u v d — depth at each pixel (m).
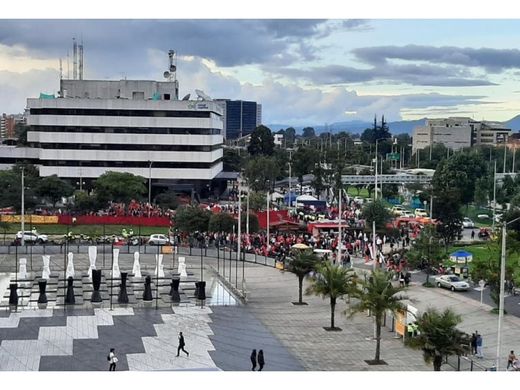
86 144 166.38
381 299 47.81
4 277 75.38
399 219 115.56
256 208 131.88
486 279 64.62
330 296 57.88
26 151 171.50
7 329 55.59
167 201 145.75
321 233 104.19
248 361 48.41
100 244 98.00
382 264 84.06
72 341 52.66
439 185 149.50
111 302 63.41
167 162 168.38
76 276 75.75
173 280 66.00
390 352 51.00
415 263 79.31
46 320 58.44
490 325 58.69
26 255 90.94
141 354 49.72
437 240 81.81
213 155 173.38
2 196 126.56
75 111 165.75
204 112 168.00
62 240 100.56
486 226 131.62
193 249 95.88
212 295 69.25
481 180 154.88
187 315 61.16
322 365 47.56
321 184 175.38
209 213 106.00
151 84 185.38
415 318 49.25
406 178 186.88
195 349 51.12
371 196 184.62
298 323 59.28
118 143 166.75
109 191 136.88
